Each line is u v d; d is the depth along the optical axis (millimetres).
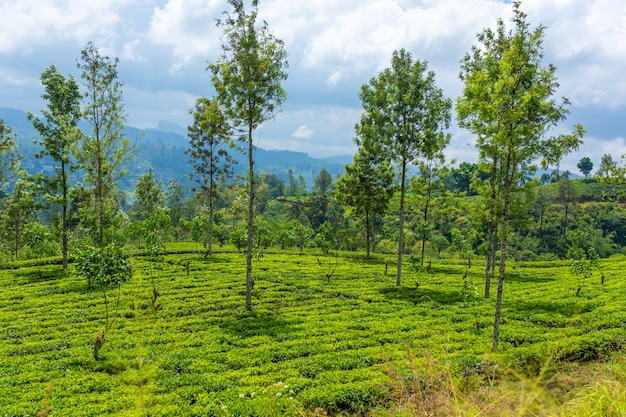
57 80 40969
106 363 20094
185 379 18266
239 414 14992
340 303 31906
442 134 36344
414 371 9500
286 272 43906
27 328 25562
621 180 51188
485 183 33875
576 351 20797
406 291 36062
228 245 69188
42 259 49625
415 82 35000
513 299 32906
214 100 29109
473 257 70625
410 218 113188
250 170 29500
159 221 55531
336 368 19609
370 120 36906
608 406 7207
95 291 34344
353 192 57438
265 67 27766
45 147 41062
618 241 117938
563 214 124938
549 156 21828
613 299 31656
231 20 27453
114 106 39500
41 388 17547
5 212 70438
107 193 42312
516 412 6992
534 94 19328
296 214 137625
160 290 34594
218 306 30359
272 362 20672
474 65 31609
